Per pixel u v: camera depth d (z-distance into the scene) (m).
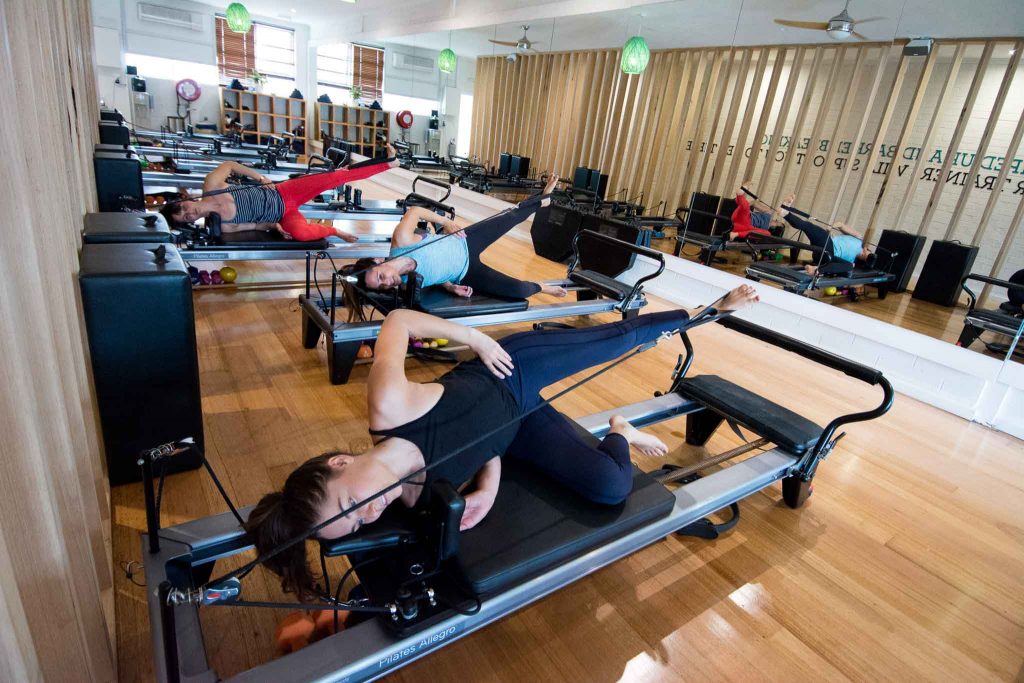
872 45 3.90
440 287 3.16
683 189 5.34
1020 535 2.26
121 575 1.55
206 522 1.33
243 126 10.73
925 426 3.17
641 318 1.76
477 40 7.75
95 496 1.38
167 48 9.98
